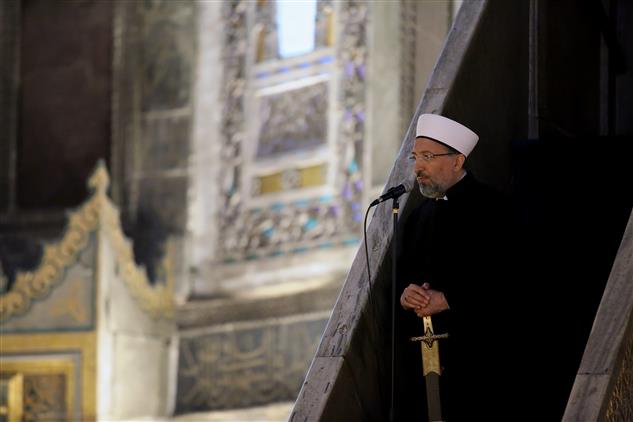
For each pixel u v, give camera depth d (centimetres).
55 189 3005
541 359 1113
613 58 1462
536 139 1205
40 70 3072
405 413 1002
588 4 1399
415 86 2548
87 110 3011
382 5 2620
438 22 2512
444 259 989
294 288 2627
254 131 2812
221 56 2880
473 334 975
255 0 2862
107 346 2461
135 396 2553
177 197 2862
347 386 941
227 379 2634
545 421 1079
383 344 995
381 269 1002
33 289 2475
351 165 2628
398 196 970
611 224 1164
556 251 1166
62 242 2483
